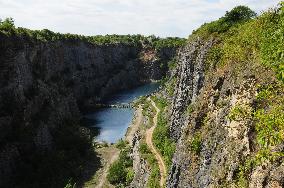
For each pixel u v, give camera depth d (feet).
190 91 211.41
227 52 132.67
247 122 86.12
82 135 355.36
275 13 111.14
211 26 196.13
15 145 283.18
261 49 97.81
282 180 65.82
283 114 64.49
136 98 589.32
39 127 319.68
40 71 394.73
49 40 453.58
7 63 315.17
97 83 614.75
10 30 337.52
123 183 254.27
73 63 551.59
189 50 246.27
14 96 309.42
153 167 204.13
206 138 114.93
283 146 67.56
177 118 226.17
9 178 263.90
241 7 183.11
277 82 79.56
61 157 296.30
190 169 119.75
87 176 276.00
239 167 84.07
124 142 342.23
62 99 412.57
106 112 496.23
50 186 262.06
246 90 94.22
